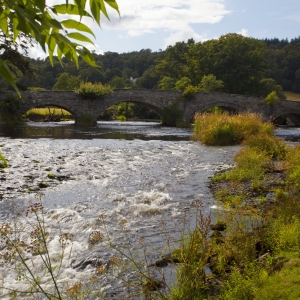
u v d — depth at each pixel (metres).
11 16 1.55
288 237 5.20
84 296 4.14
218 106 47.19
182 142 21.64
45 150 16.25
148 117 67.75
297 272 4.18
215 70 61.69
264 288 3.88
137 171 12.16
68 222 6.72
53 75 116.69
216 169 12.83
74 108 39.28
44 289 4.25
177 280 4.18
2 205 7.73
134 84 118.50
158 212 7.49
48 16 1.57
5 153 14.65
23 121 36.91
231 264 4.77
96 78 111.44
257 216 6.45
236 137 20.52
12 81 1.37
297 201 7.01
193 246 4.48
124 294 4.21
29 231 6.08
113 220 6.96
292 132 34.53
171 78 72.50
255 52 61.56
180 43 75.44
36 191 9.09
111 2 1.54
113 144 19.66
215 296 4.00
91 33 1.58
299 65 108.50
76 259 5.11
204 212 7.46
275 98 46.16
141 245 5.66
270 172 11.63
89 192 9.15
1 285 4.30
